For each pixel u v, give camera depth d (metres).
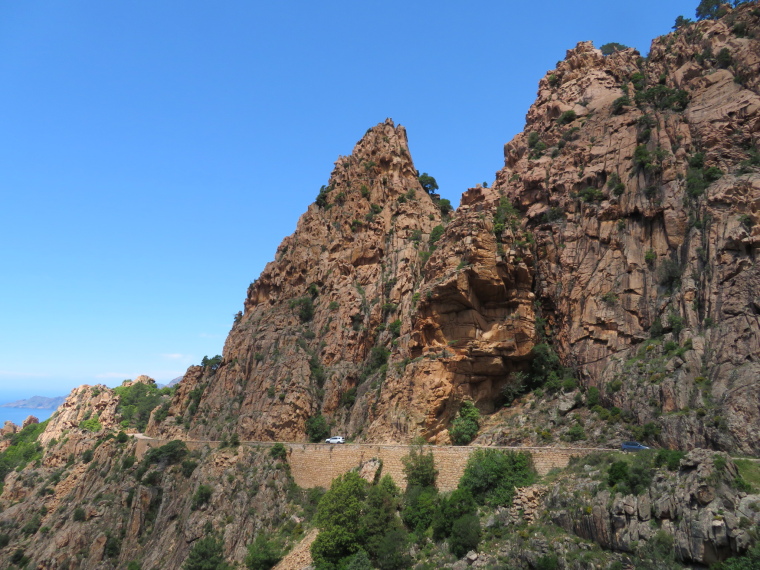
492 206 89.19
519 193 88.31
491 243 77.12
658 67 88.81
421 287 82.56
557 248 78.62
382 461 69.56
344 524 60.91
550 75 105.31
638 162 74.56
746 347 56.16
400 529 59.34
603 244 74.44
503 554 49.34
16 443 180.00
